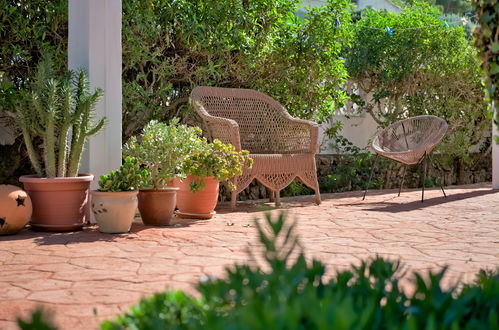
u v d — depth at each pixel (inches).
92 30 179.5
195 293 93.5
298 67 278.1
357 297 40.9
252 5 265.4
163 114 249.4
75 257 127.6
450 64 367.9
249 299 32.4
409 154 243.8
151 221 178.9
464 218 195.0
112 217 160.7
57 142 207.8
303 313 31.4
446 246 141.3
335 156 333.4
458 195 279.6
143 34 232.1
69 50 184.9
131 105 241.9
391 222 185.3
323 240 150.2
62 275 110.0
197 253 132.0
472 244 144.3
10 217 156.3
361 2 542.9
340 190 330.0
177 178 195.0
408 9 364.8
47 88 165.8
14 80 224.4
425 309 37.9
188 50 251.8
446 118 376.8
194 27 239.1
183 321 40.3
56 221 165.3
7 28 216.2
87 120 168.4
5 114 222.4
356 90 360.2
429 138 255.4
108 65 182.7
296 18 283.3
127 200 162.2
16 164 227.5
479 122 404.5
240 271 39.3
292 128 247.1
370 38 354.6
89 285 102.2
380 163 350.9
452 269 114.4
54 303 90.5
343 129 345.4
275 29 271.1
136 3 228.5
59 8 219.1
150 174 179.6
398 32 353.1
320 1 405.7
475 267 116.4
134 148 179.2
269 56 271.9
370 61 350.9
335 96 295.3
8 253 132.3
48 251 134.8
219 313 36.3
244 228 172.1
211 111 243.0
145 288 99.9
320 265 44.2
